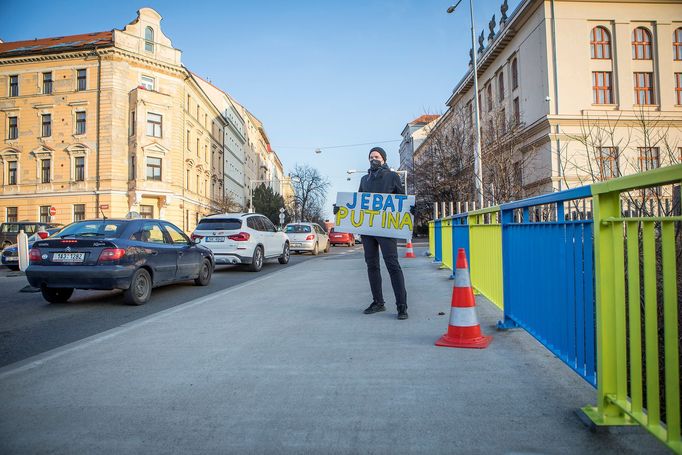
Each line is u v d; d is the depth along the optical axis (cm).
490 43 4062
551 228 324
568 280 295
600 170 696
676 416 188
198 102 4481
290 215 7006
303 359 377
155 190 3588
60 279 702
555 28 3061
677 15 3092
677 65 3114
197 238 1244
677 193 364
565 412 262
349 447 231
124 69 3616
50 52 3619
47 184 3675
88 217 3578
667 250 191
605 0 3077
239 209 5466
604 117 2905
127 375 351
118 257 707
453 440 234
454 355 375
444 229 1037
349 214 558
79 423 267
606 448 221
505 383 309
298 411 275
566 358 299
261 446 235
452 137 3384
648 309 206
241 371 352
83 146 3591
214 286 966
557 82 3030
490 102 3744
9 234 2153
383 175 570
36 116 3725
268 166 10081
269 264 1526
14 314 670
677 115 2980
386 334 452
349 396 295
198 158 4491
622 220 225
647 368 207
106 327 574
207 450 233
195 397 302
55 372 363
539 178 3006
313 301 668
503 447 225
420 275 930
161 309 709
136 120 3519
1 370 376
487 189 1563
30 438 249
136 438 247
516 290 424
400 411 270
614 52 3092
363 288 789
